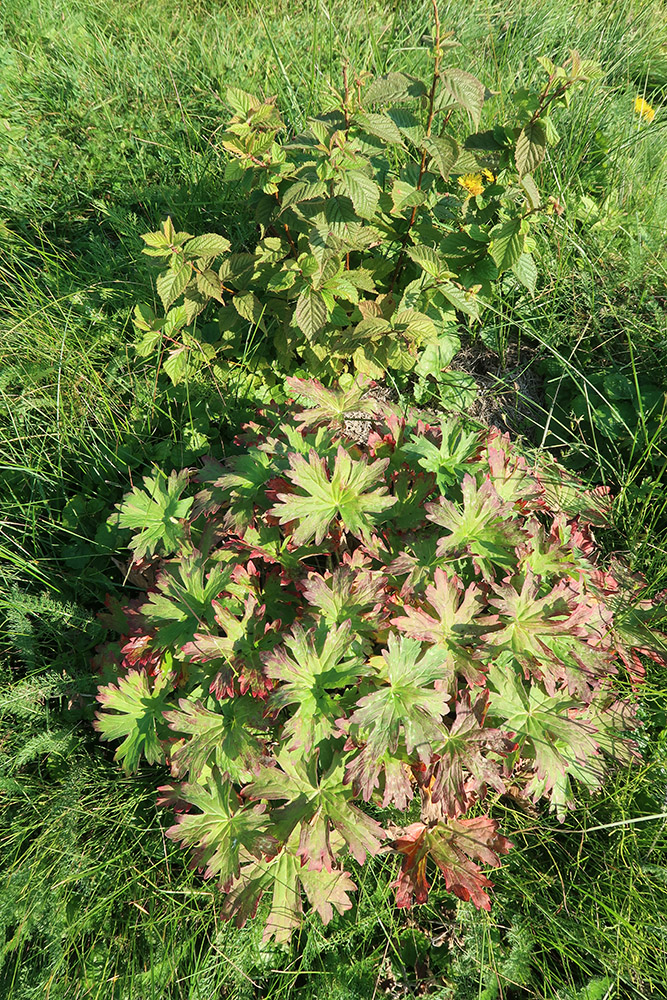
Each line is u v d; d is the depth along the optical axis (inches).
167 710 74.6
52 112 142.9
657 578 95.0
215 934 77.5
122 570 99.9
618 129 142.2
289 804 68.0
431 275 100.0
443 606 70.7
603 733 83.8
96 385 112.4
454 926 80.4
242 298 105.3
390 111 93.4
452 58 141.4
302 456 78.0
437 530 81.8
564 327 123.2
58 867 80.6
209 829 68.1
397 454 87.2
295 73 142.4
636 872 79.0
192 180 132.5
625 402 116.6
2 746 88.5
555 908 78.9
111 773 88.1
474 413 117.6
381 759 66.9
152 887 79.9
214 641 71.0
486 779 66.3
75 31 152.9
